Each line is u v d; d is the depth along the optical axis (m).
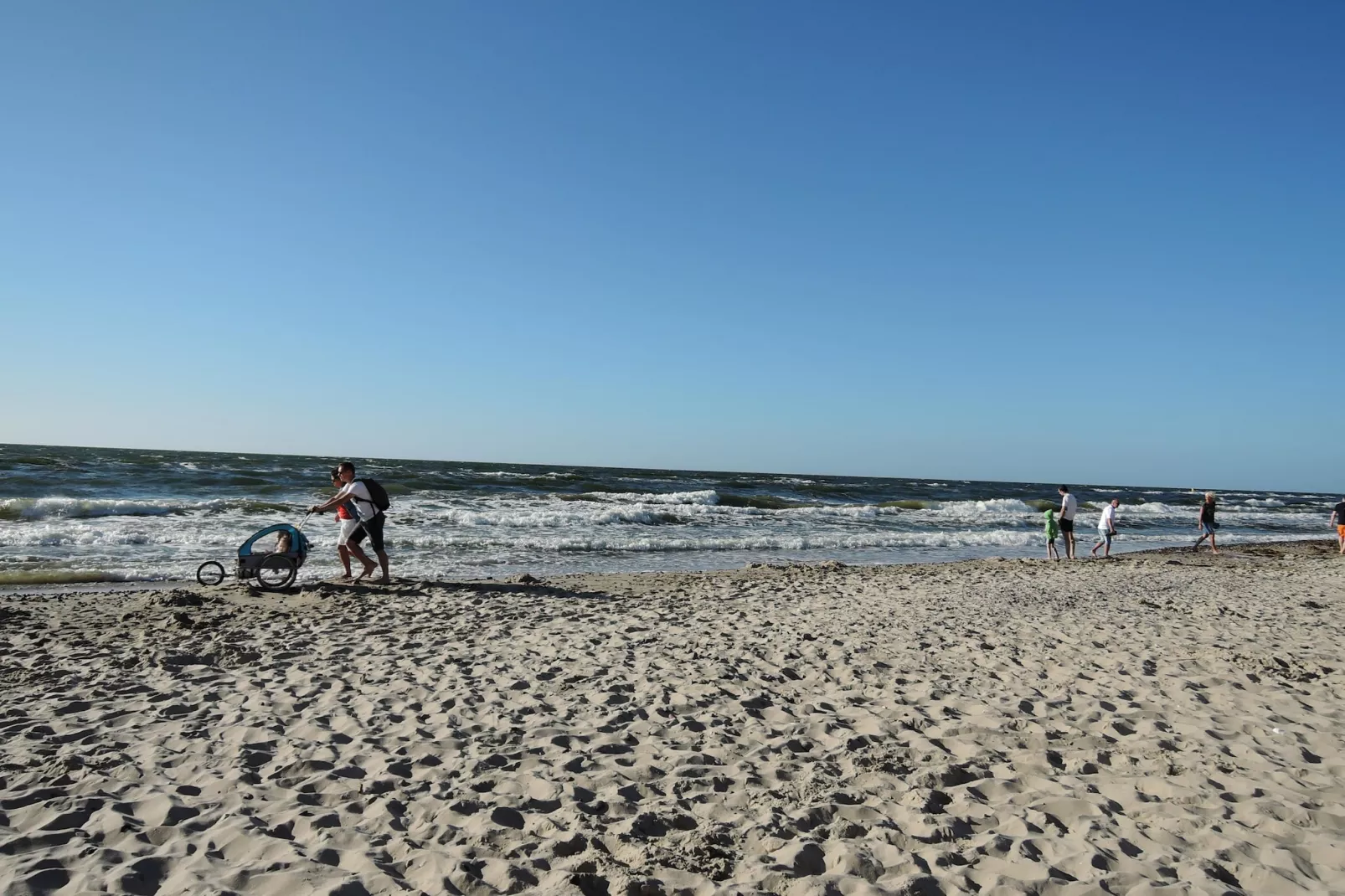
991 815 4.02
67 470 33.66
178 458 59.56
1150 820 3.97
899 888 3.22
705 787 4.38
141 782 4.24
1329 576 15.77
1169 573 15.72
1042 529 32.31
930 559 21.17
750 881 3.29
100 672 6.78
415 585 11.80
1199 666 7.32
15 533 17.23
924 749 5.01
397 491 33.09
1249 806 4.12
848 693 6.35
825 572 15.56
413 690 6.28
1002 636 8.64
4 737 4.97
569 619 9.57
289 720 5.47
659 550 20.62
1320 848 3.63
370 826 3.77
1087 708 5.92
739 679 6.75
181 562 14.88
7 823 3.66
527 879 3.24
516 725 5.44
